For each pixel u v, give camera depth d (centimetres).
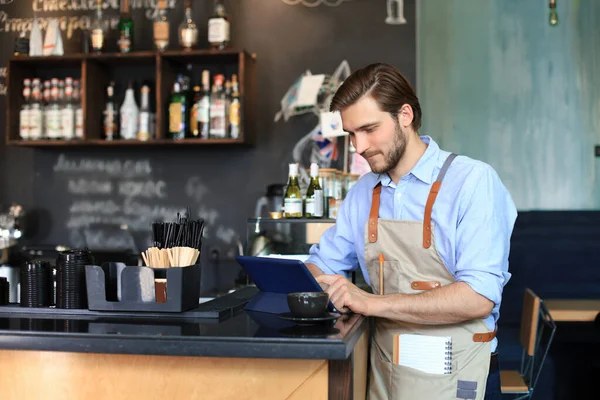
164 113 392
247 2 411
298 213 300
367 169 352
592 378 392
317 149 401
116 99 413
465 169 185
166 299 181
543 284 405
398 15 399
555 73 405
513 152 407
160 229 192
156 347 150
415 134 191
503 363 404
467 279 175
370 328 204
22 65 411
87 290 184
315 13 405
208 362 161
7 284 200
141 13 418
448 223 183
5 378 170
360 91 179
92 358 166
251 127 400
